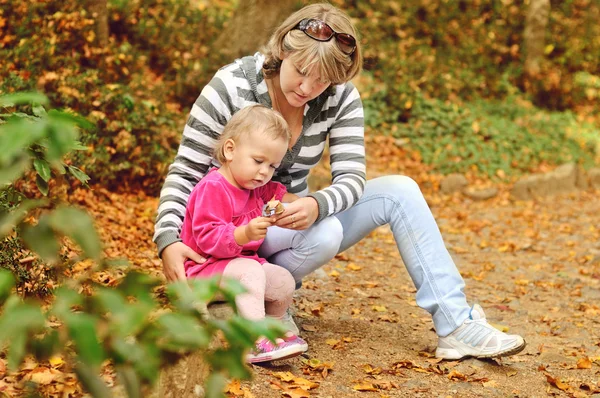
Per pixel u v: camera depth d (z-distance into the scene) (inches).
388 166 436.8
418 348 147.7
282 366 127.1
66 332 46.6
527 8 684.7
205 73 396.8
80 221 46.0
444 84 550.6
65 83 284.0
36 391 57.9
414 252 133.1
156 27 419.8
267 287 120.7
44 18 321.7
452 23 644.7
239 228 111.0
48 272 117.1
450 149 470.6
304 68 113.0
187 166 122.0
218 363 50.6
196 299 47.2
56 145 46.8
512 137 510.0
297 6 433.1
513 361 145.4
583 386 135.6
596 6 716.0
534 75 648.4
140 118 293.1
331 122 130.5
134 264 189.0
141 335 47.1
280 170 129.3
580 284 246.5
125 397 62.7
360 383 125.0
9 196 95.7
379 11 622.8
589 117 633.0
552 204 421.7
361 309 179.0
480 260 281.4
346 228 134.2
